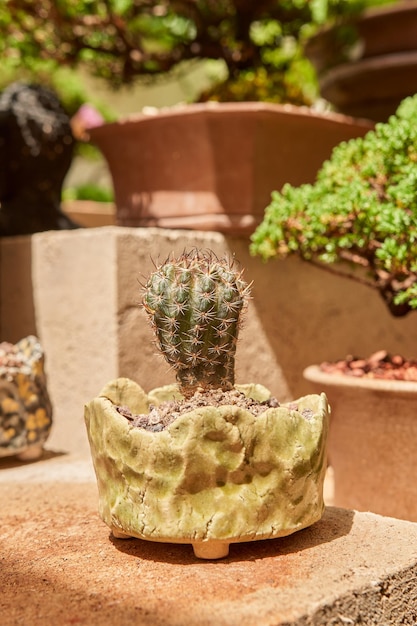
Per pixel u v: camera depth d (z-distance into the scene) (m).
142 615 0.45
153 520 0.50
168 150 0.83
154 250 0.79
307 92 1.13
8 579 0.50
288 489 0.51
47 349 0.84
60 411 0.83
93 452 0.53
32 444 0.76
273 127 0.81
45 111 0.96
